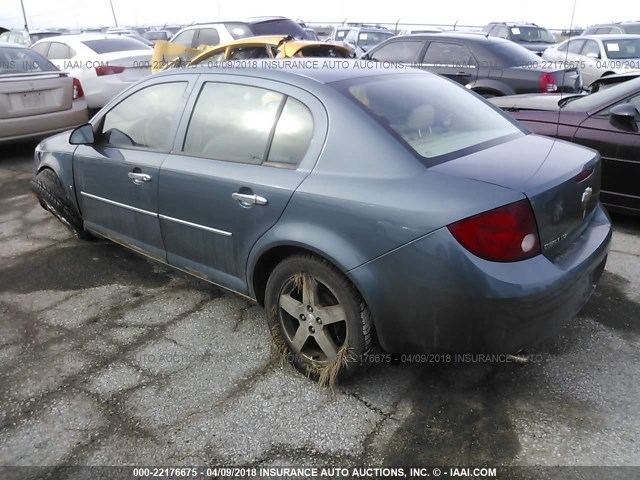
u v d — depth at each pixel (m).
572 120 4.59
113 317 3.34
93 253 4.27
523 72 7.45
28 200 5.68
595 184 2.63
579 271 2.30
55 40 9.62
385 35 19.48
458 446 2.26
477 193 2.08
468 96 3.13
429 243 2.09
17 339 3.12
